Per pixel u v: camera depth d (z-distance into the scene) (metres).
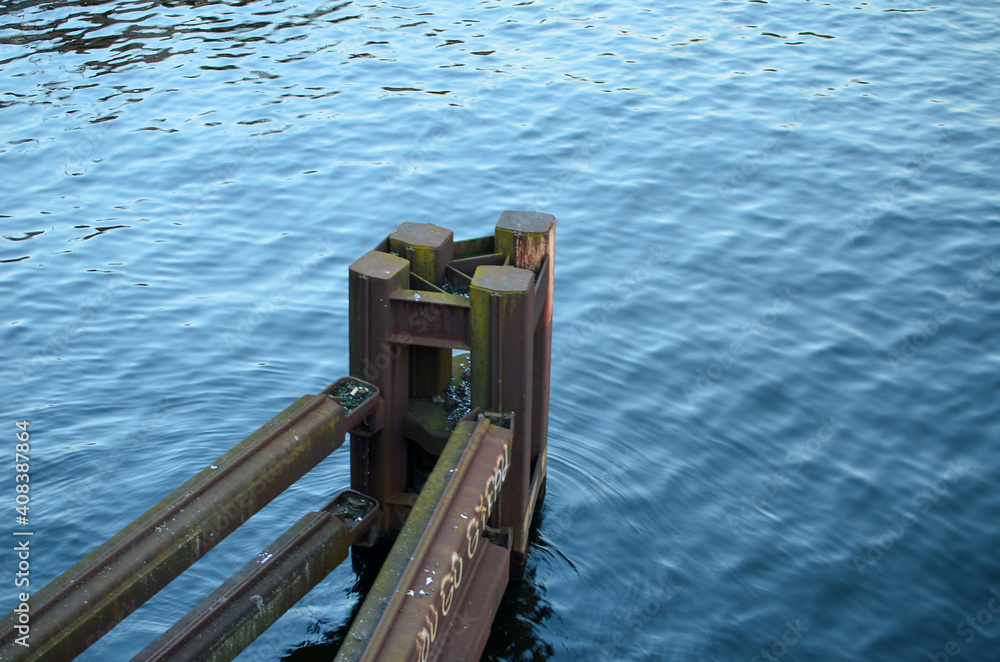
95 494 9.63
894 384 11.70
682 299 13.55
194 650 6.35
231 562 8.90
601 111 19.64
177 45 23.17
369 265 7.79
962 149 18.05
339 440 7.35
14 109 19.42
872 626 8.32
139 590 5.69
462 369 9.41
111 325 12.79
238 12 25.59
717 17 25.38
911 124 19.11
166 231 15.27
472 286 7.41
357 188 16.59
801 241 15.05
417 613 5.54
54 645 5.22
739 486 10.04
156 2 26.28
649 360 12.16
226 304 13.38
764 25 24.80
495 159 17.67
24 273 13.97
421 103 19.95
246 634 6.71
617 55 22.66
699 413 11.16
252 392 11.51
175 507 6.00
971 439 10.77
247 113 19.48
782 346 12.45
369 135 18.55
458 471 6.81
